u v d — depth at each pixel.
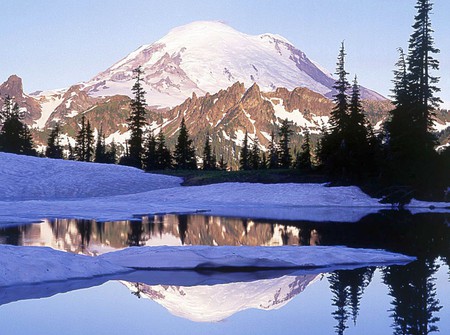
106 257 15.02
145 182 56.75
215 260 14.59
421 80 60.25
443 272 13.70
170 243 19.61
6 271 12.23
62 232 22.58
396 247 18.61
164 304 10.23
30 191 50.31
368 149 50.00
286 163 110.38
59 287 11.80
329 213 35.88
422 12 60.59
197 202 45.00
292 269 14.51
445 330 8.31
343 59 67.81
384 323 8.75
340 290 11.54
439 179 47.03
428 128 60.72
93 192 52.00
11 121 112.56
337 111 68.00
